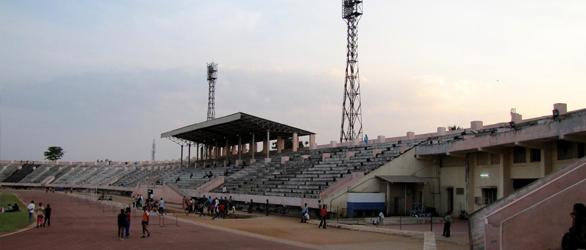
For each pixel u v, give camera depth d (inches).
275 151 3789.4
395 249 1155.3
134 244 1237.1
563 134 1378.0
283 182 2682.1
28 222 1808.6
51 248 1142.3
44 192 5216.5
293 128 3395.7
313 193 2226.9
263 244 1254.3
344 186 2052.2
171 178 4360.2
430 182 2122.3
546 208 902.4
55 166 7150.6
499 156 1765.5
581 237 801.6
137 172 5669.3
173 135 4330.7
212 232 1556.3
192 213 2448.3
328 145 3260.3
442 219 1877.5
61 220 1939.0
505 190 1718.8
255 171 3267.7
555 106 1561.3
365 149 2672.2
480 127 2130.9
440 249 1117.1
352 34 3292.3
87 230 1566.2
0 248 1133.7
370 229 1583.4
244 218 2133.4
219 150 4512.8
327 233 1530.5
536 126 1485.0
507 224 896.9
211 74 4734.3
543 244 893.2
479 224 1131.9
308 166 2819.9
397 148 2413.9
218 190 3134.8
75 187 6112.2
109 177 5994.1
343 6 3326.8
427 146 2075.5
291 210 2288.4
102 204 3083.2
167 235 1456.7
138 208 2738.7
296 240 1341.0
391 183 2068.2
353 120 3260.3
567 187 961.5
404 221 1806.1
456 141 1888.5
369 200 2033.7
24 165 7219.5
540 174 1578.5
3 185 6515.8
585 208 821.9
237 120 3144.7
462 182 1987.0
